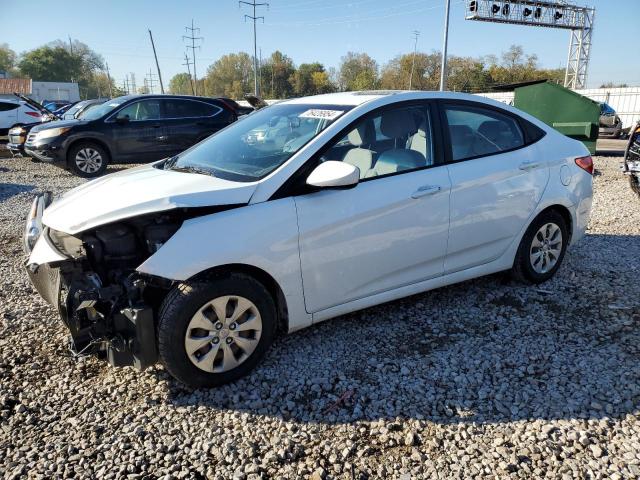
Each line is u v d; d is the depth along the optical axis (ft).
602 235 20.13
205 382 9.90
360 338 12.05
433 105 12.59
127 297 9.50
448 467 8.11
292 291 10.50
